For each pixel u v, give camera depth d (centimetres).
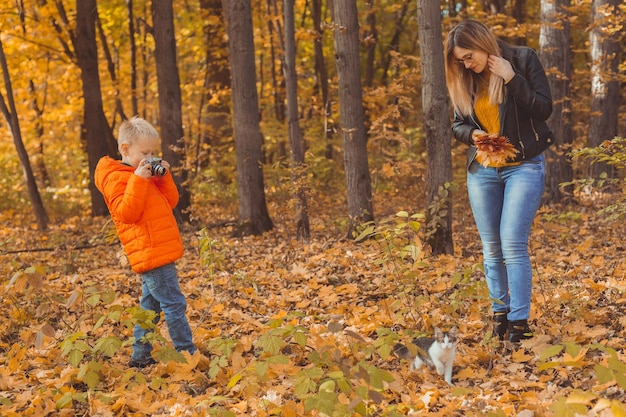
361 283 670
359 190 957
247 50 1084
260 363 315
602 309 498
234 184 1689
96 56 1506
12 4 1725
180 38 1989
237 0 1074
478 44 406
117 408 363
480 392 360
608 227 923
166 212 420
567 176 1209
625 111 1620
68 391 384
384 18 2203
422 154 1541
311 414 326
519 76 403
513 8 1809
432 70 773
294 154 1015
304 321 542
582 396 232
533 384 360
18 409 373
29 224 1481
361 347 344
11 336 542
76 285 752
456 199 1112
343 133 953
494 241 439
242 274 673
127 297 666
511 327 429
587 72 1281
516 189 416
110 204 412
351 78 948
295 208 1014
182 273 803
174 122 1297
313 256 838
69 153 2125
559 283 577
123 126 427
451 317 501
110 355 365
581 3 1217
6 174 1923
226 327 545
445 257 758
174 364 418
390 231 507
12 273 788
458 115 441
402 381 381
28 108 2012
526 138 414
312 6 1909
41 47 1766
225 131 1878
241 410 350
